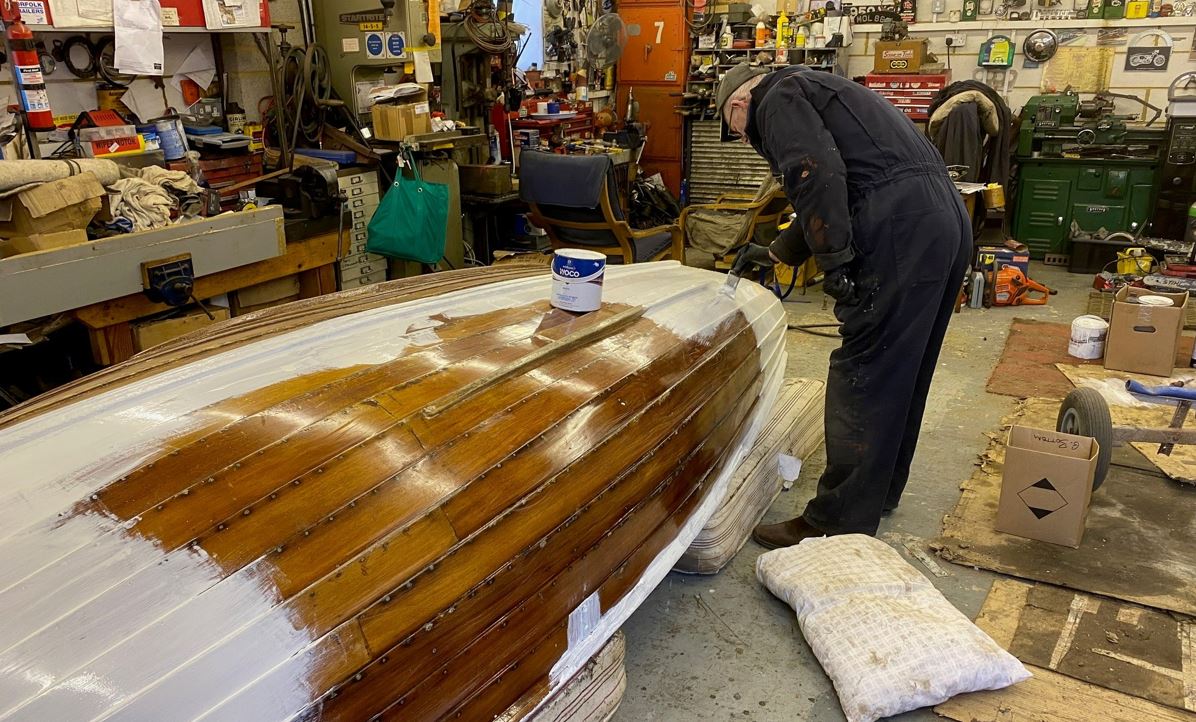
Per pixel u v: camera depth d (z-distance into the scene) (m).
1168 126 5.52
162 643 1.19
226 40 4.11
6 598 1.20
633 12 7.10
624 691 1.96
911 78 6.17
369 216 4.30
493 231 5.42
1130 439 2.61
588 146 6.02
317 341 1.86
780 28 6.56
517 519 1.55
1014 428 2.58
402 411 1.61
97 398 1.61
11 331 2.68
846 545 2.33
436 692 1.41
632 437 1.84
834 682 1.97
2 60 3.25
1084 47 6.09
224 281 3.14
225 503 1.36
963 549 2.53
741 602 2.34
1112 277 5.22
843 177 2.14
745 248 2.54
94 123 3.38
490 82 5.30
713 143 7.04
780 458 2.83
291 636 1.26
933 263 2.19
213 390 1.63
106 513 1.33
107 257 2.58
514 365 1.81
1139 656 2.07
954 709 1.91
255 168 3.99
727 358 2.28
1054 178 5.98
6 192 2.41
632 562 1.85
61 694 1.12
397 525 1.42
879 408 2.34
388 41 4.39
